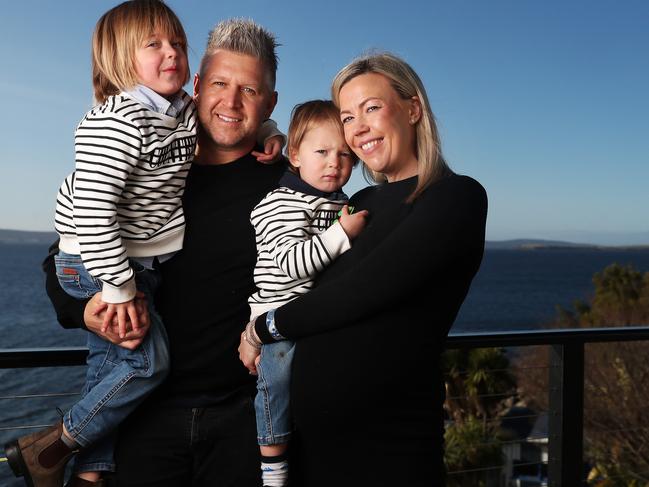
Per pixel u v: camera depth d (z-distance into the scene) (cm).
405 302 146
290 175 176
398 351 146
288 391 163
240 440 180
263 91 176
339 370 147
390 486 150
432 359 153
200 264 175
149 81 164
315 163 173
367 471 151
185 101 171
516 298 7681
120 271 152
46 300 6838
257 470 179
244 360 167
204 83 174
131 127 152
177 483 180
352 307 141
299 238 164
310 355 151
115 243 151
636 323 2434
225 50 172
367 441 151
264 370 162
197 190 179
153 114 158
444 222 140
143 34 163
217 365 177
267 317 156
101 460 173
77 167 152
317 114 174
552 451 230
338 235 155
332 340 148
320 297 146
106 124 151
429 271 140
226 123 173
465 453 1218
